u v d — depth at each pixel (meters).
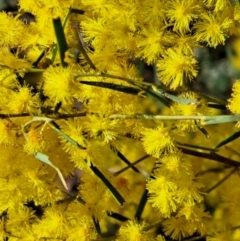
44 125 0.21
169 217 0.23
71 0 0.21
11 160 0.22
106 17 0.21
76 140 0.21
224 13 0.21
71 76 0.21
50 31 0.22
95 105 0.22
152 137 0.21
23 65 0.22
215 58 0.36
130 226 0.23
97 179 0.23
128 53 0.22
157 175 0.22
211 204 0.27
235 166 0.24
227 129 0.27
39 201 0.23
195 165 0.26
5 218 0.26
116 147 0.22
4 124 0.22
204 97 0.22
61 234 0.23
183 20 0.21
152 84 0.21
